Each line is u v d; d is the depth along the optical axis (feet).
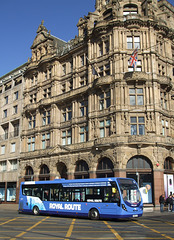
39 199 87.45
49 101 151.94
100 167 117.70
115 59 119.96
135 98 116.26
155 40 124.16
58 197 82.43
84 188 76.64
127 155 109.19
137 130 112.98
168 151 114.93
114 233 48.60
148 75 117.60
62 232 49.85
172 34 133.90
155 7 135.95
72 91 139.33
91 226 58.49
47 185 86.74
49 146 146.92
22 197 93.66
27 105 165.07
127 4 128.98
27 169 160.45
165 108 125.49
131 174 109.91
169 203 93.86
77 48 142.10
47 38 164.25
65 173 139.85
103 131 120.26
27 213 95.55
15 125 181.57
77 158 126.93
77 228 55.26
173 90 132.36
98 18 135.54
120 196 68.18
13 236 45.52
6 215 87.04
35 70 168.86
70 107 143.54
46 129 150.51
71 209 77.71
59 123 147.23
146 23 123.24
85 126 130.52
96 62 128.98
